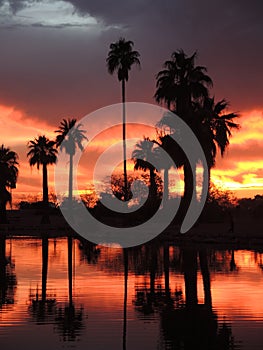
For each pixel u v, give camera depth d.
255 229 43.03
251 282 19.84
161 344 11.50
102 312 14.81
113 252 33.28
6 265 26.22
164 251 33.25
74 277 21.77
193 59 46.84
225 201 66.62
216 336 12.07
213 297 16.84
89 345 11.47
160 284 19.77
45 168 76.88
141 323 13.41
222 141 46.91
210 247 35.72
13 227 64.06
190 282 20.17
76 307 15.48
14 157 75.94
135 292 18.02
